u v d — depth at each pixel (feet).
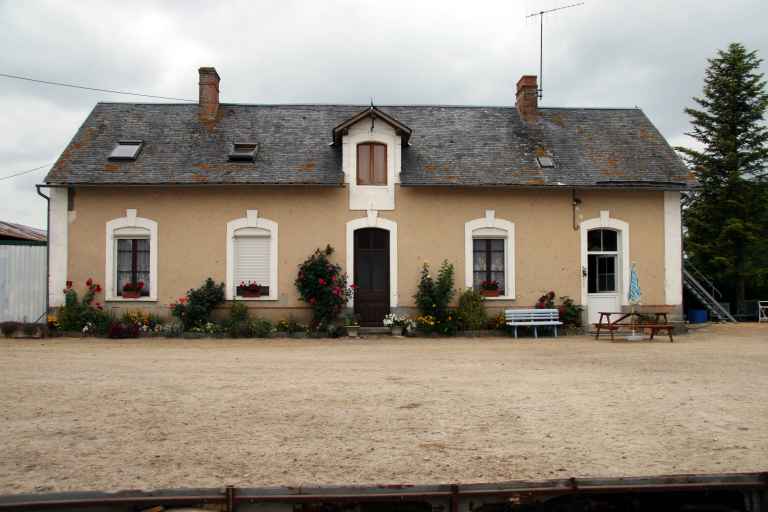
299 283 54.29
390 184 56.29
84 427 23.22
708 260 88.17
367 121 56.29
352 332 53.52
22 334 52.37
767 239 86.84
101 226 55.47
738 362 38.99
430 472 18.57
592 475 18.35
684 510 16.69
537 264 57.21
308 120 62.49
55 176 54.54
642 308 55.26
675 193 58.70
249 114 62.85
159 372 34.78
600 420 24.43
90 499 15.40
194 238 55.62
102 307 55.21
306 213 56.03
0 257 57.16
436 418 24.67
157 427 23.26
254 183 54.24
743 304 85.30
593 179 57.06
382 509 15.98
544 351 44.75
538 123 63.82
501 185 55.47
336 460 19.63
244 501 15.62
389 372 35.19
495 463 19.38
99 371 34.99
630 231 58.13
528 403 27.25
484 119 64.03
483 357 41.50
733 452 20.49
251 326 53.11
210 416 24.85
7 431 22.67
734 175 85.25
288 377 33.40
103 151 57.41
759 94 86.58
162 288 55.31
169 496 15.55
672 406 26.71
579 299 57.36
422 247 56.44
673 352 43.98
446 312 54.44
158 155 57.16
